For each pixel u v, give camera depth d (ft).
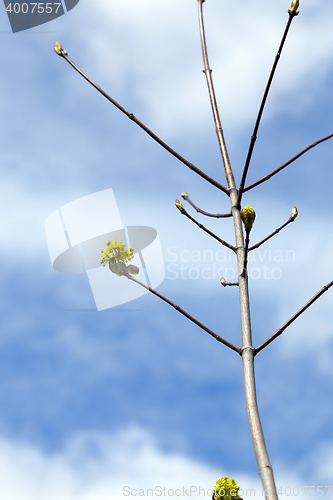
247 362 6.31
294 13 5.98
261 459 5.23
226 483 5.79
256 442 5.41
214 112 8.63
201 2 9.61
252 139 6.85
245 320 6.63
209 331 6.81
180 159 7.75
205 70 9.14
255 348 6.50
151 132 7.70
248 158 7.02
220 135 8.39
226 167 8.07
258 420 5.64
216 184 7.84
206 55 9.24
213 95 8.77
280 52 6.18
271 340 6.57
